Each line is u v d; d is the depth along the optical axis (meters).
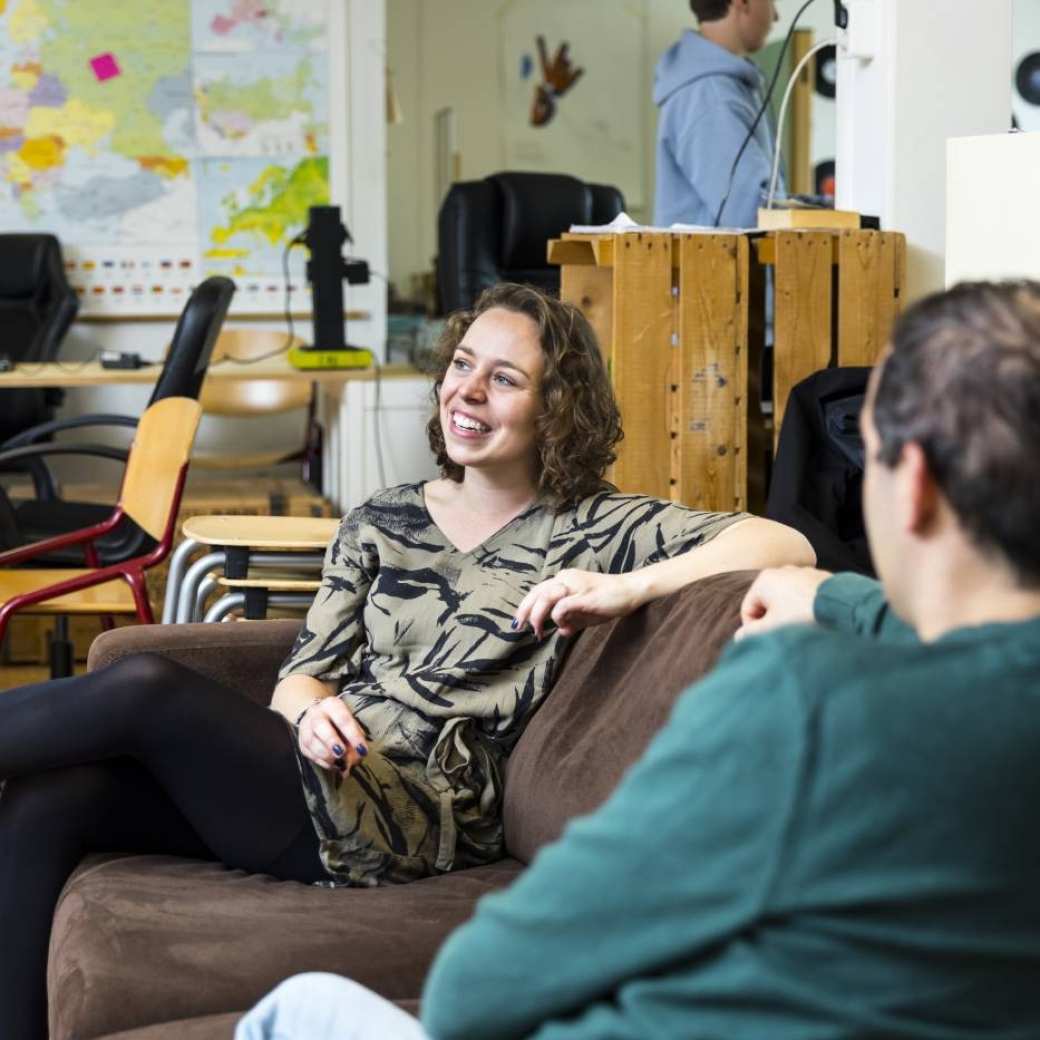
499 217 5.69
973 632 0.98
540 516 2.20
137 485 3.83
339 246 5.45
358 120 6.73
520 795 2.08
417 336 6.50
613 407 2.25
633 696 1.93
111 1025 1.69
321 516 5.48
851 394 3.13
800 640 0.98
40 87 6.54
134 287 6.68
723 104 4.16
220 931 1.83
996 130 3.56
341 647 2.24
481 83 9.20
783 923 0.93
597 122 9.32
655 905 0.95
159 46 6.58
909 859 0.92
